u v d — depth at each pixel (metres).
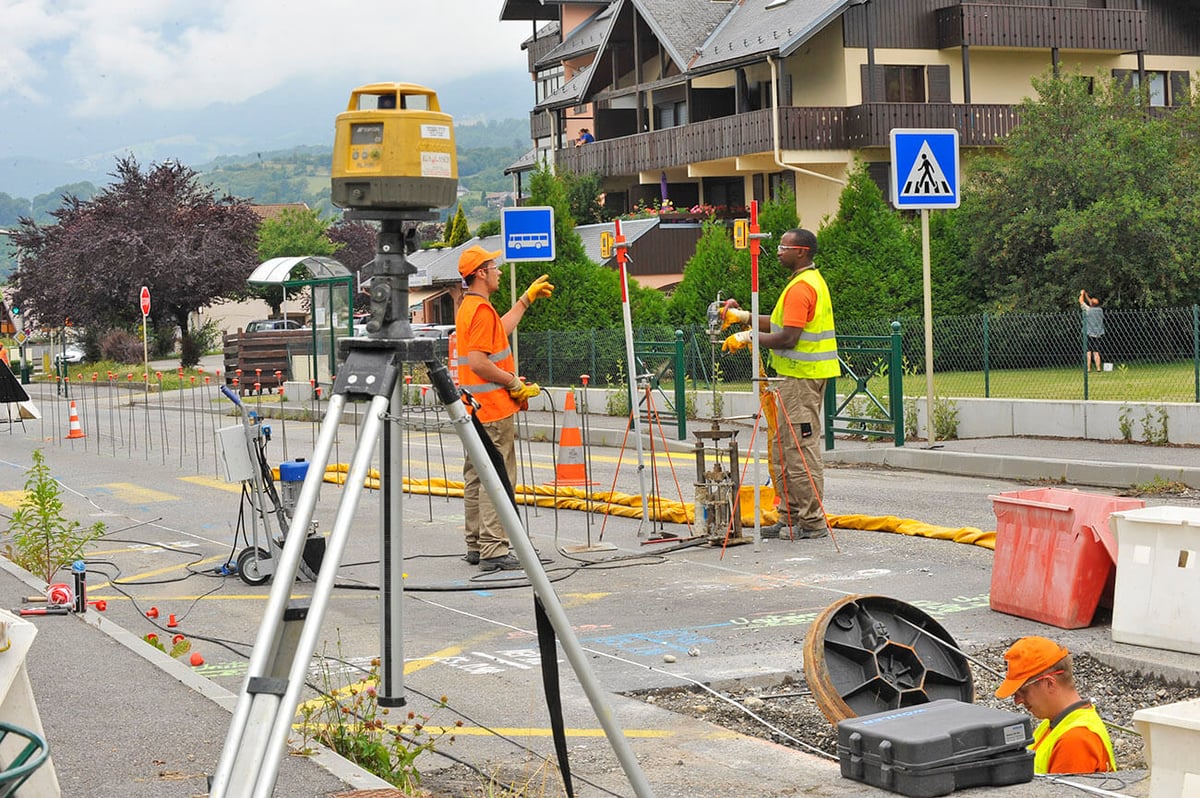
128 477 18.88
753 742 6.04
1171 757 4.23
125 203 60.06
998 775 5.11
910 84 41.28
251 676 2.92
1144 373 21.78
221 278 58.53
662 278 43.06
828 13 39.44
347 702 6.77
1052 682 5.72
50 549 11.65
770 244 29.97
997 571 8.66
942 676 6.28
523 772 5.70
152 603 10.02
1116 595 7.73
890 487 15.31
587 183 48.72
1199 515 7.62
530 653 8.02
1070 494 8.40
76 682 6.90
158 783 5.23
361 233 92.44
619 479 16.94
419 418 25.33
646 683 7.27
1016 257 31.20
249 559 10.69
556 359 28.16
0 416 29.84
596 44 54.94
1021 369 22.86
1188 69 44.41
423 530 13.16
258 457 10.67
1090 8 41.56
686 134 44.81
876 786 5.19
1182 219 29.48
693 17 46.91
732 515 11.50
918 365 23.64
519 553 3.64
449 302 48.78
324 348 31.77
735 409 23.22
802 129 40.09
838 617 6.25
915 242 31.53
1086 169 30.17
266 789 2.80
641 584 10.06
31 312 61.44
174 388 46.81
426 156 3.54
